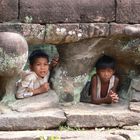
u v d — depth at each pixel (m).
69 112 4.49
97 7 4.59
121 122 4.48
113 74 5.04
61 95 4.82
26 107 4.49
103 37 4.71
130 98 4.90
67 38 4.60
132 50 4.85
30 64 4.79
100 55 4.92
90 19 4.59
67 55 4.82
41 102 4.60
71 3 4.53
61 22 4.53
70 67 4.83
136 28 4.64
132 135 4.18
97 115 4.45
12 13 4.42
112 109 4.67
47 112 4.48
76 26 4.55
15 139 4.02
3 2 4.39
